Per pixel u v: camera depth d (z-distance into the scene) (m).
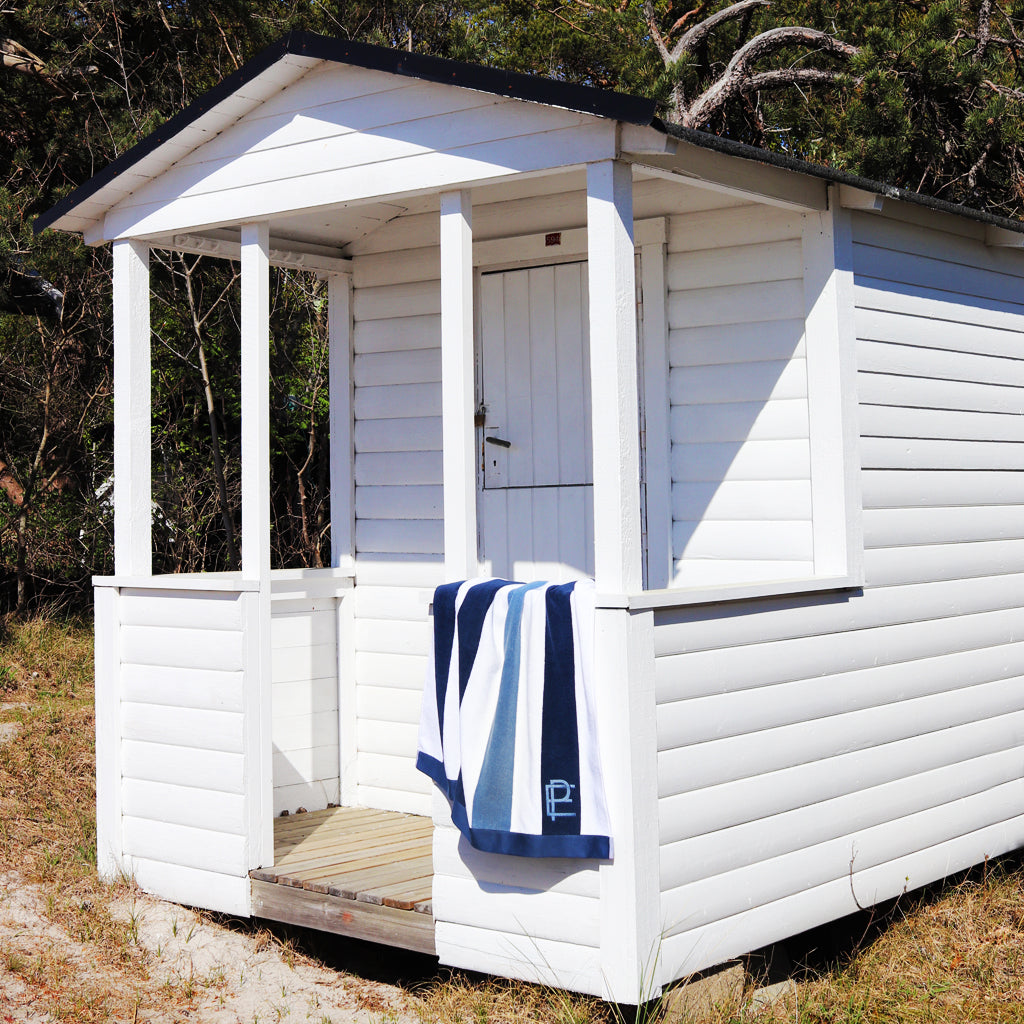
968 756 6.02
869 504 5.48
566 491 6.02
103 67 13.72
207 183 5.73
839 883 5.23
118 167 5.84
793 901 4.99
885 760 5.52
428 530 6.48
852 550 5.32
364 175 5.20
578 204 5.95
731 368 5.62
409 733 6.48
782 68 14.98
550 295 6.07
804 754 5.07
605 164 4.49
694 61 14.06
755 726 4.84
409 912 4.86
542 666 4.42
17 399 13.48
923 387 5.83
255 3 14.30
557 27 17.70
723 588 4.66
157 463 13.76
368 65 5.05
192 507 13.36
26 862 6.39
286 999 4.95
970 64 11.95
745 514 5.57
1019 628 6.40
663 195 5.72
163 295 12.98
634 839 4.25
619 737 4.28
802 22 15.17
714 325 5.66
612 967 4.27
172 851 5.76
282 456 14.20
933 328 5.92
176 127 5.60
